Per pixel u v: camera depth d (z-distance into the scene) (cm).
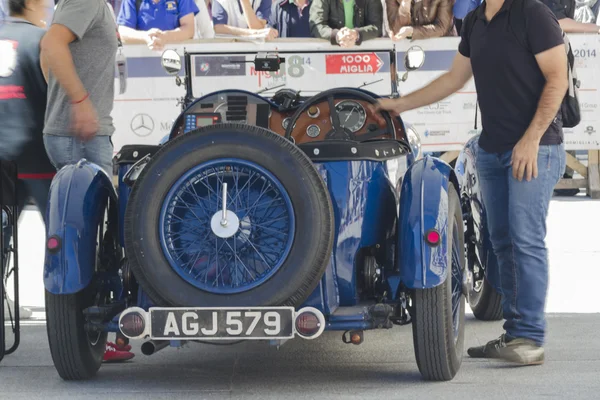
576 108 984
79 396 892
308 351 1076
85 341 924
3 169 1029
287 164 842
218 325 836
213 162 848
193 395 892
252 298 832
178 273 843
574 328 1163
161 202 848
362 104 1065
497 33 977
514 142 984
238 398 879
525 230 981
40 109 1130
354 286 901
